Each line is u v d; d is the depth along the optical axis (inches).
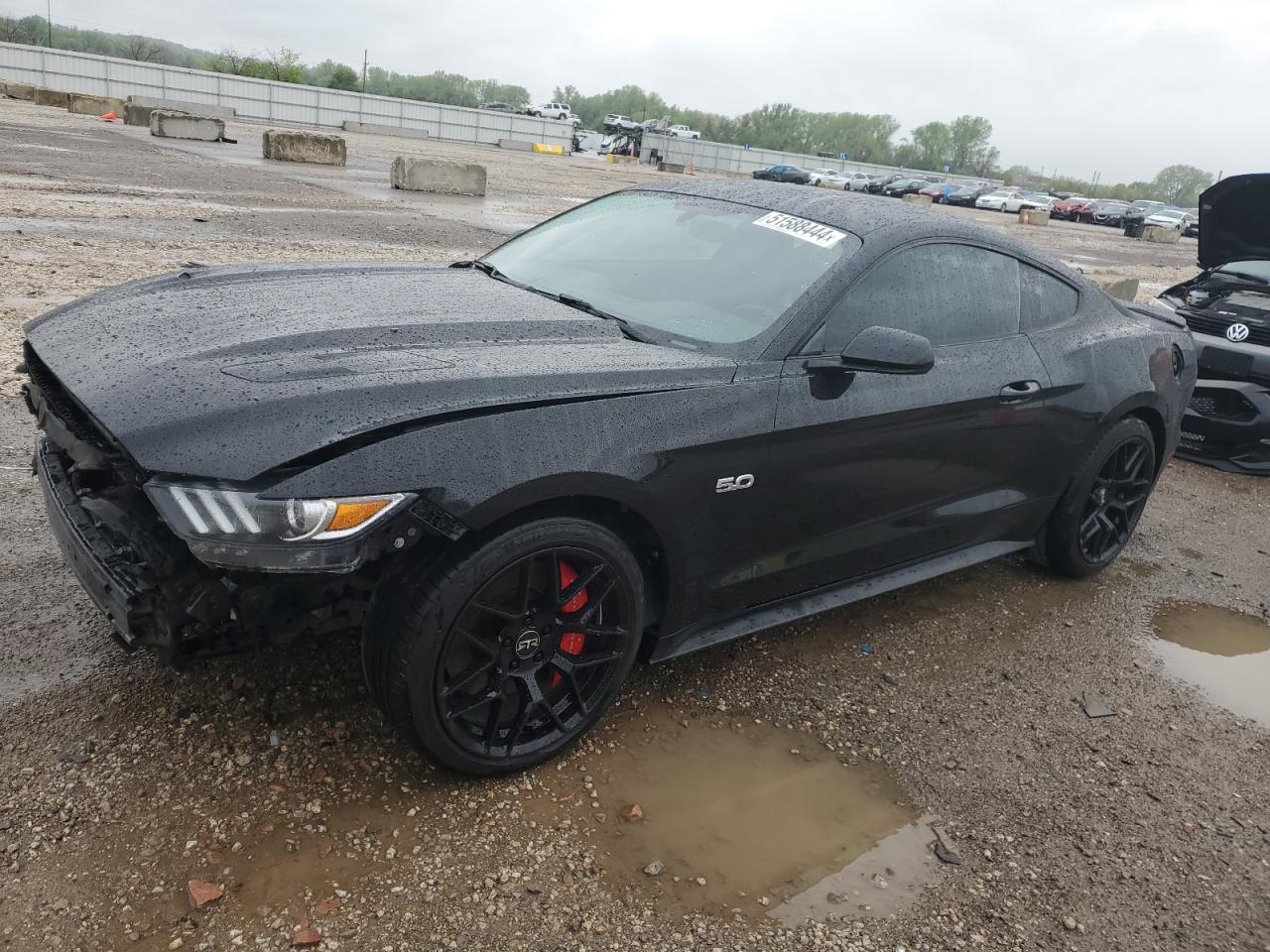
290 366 92.5
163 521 84.2
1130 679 147.2
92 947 78.6
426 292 126.3
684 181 163.9
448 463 87.6
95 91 1950.1
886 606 161.2
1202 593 184.1
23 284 292.2
